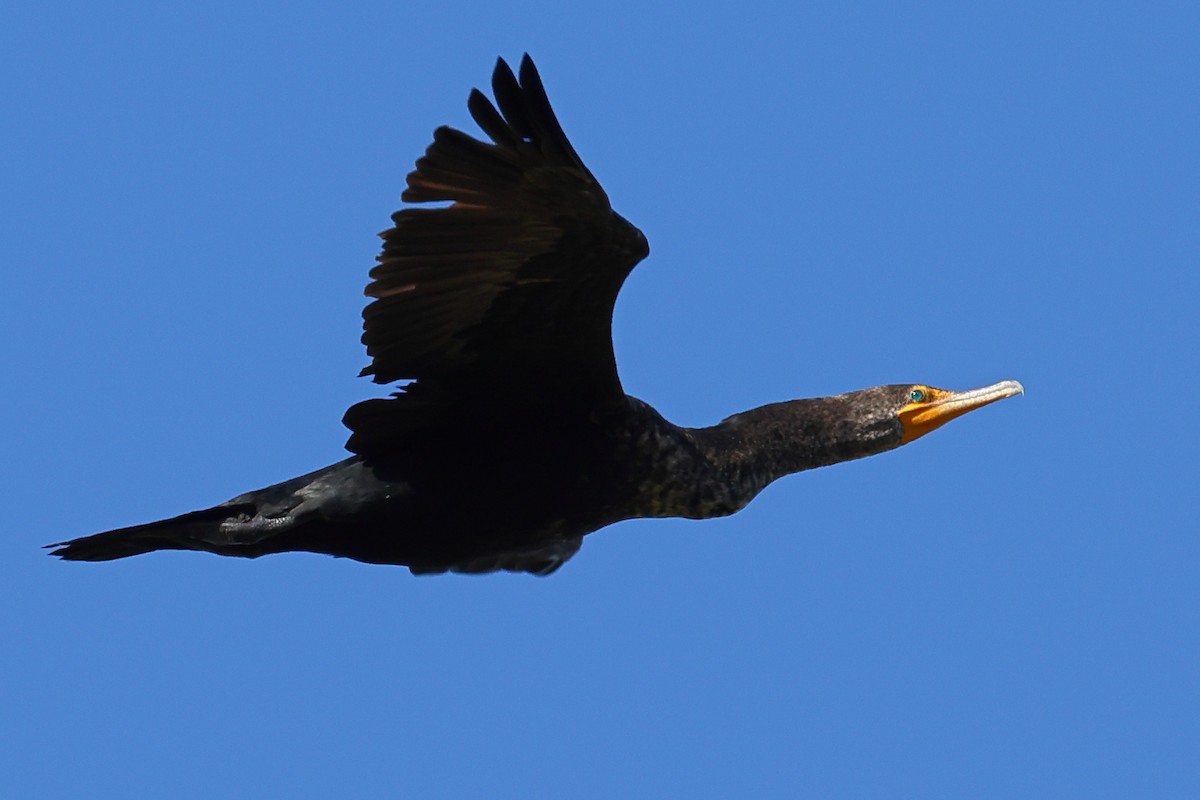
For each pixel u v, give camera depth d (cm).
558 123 1188
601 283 1286
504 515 1398
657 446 1414
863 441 1534
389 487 1376
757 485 1489
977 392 1558
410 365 1333
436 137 1205
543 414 1379
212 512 1384
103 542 1391
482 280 1281
